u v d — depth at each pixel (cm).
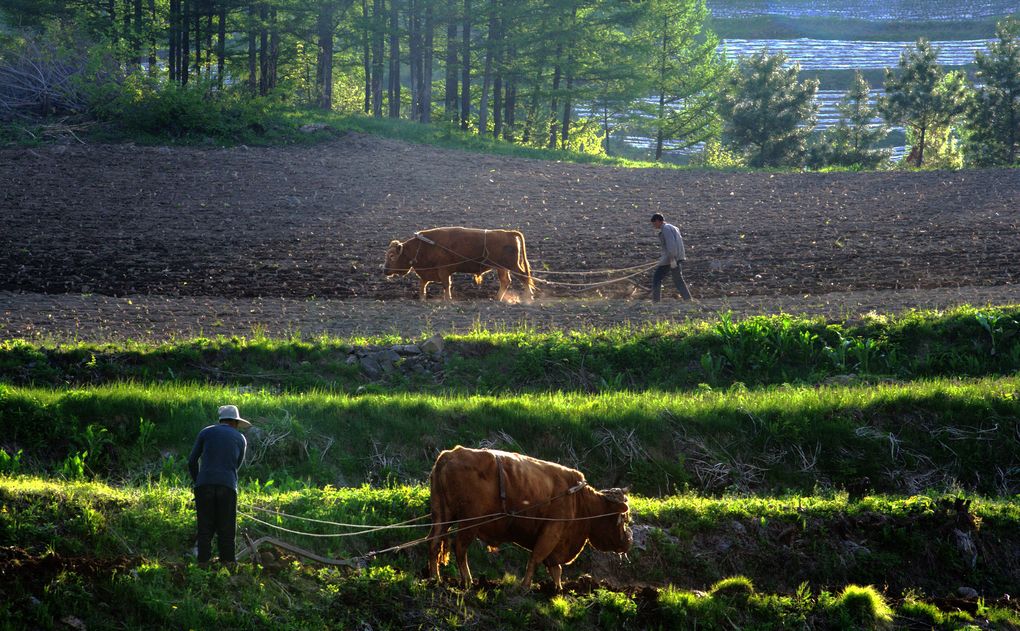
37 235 6219
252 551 2173
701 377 4150
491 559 2548
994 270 5659
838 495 3081
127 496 2347
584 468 3353
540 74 12044
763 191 8431
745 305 4944
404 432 3378
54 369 3756
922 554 2817
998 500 3177
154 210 7050
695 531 2738
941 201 7750
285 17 12281
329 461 3281
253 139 9544
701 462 3391
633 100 13388
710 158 13975
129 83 9350
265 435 3272
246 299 5112
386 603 2100
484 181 8544
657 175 9294
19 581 1859
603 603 2278
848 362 4262
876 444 3469
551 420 3434
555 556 2320
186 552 2189
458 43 11744
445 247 5103
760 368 4203
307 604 2055
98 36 10294
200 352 3981
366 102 13925
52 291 5162
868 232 6712
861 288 5397
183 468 3162
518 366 4088
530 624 2138
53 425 3206
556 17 11519
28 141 8669
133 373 3831
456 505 2166
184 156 8769
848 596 2452
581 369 4112
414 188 8119
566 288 5528
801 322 4381
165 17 10912
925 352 4275
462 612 2116
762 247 6359
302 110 11162
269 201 7469
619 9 11744
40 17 10862
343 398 3534
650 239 6594
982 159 12269
